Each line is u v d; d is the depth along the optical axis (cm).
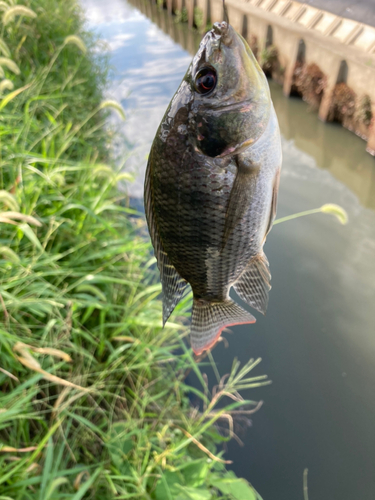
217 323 23
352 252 71
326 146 108
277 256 70
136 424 33
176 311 42
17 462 26
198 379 48
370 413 47
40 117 64
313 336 56
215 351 53
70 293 40
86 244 42
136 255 49
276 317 59
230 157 18
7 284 30
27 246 36
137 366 36
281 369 51
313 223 78
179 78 135
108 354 39
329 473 41
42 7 93
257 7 152
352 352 54
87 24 167
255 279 22
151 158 19
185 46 182
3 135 44
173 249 20
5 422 30
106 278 37
